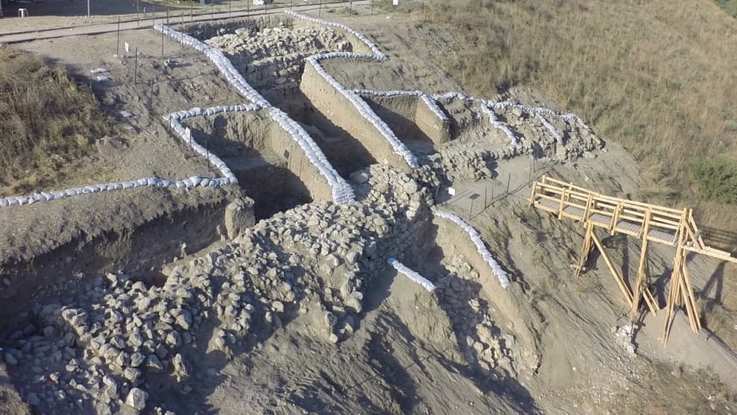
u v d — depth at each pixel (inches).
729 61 1331.2
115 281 515.8
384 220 650.2
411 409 510.3
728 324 699.4
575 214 711.7
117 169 591.8
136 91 699.4
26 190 538.9
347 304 556.4
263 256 552.1
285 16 1056.2
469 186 787.4
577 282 701.9
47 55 723.4
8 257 466.9
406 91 876.6
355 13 1115.9
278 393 463.2
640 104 1074.7
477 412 538.6
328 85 824.9
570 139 959.6
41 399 393.7
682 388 618.2
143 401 411.8
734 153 1019.9
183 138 659.4
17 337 451.5
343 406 474.9
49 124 607.8
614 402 599.8
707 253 622.2
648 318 682.8
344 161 799.7
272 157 716.0
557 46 1135.0
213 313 491.2
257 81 834.8
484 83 976.9
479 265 678.5
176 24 917.2
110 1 1083.3
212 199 590.9
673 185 932.0
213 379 457.1
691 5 1563.7
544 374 617.6
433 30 1059.3
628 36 1270.9
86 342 442.0
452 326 608.4
